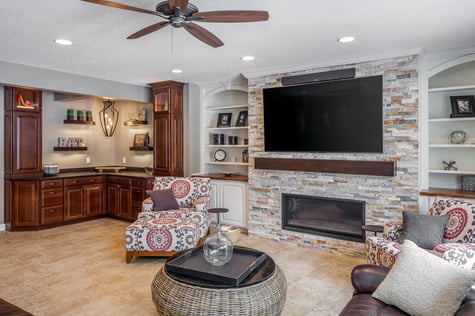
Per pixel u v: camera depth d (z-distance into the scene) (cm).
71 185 552
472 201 335
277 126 449
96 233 496
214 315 200
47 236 479
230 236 410
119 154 682
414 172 367
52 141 586
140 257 390
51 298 287
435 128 405
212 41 267
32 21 281
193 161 575
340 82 400
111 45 347
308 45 348
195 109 579
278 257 399
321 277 337
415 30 304
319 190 428
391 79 377
